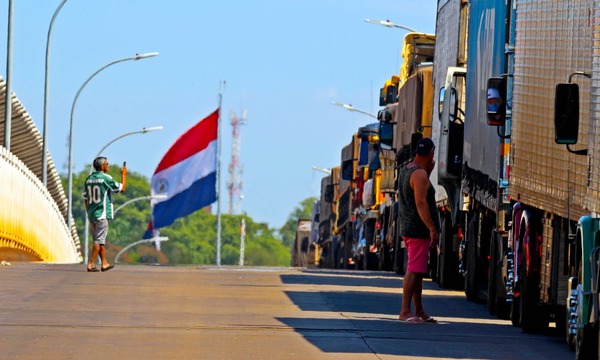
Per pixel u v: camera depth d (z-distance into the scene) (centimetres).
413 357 3200
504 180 4562
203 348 3241
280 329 3706
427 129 7669
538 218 3988
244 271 6781
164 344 3303
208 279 5791
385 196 9288
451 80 6216
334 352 3231
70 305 4288
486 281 5288
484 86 5172
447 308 4941
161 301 4506
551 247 3803
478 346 3509
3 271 6153
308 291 5262
